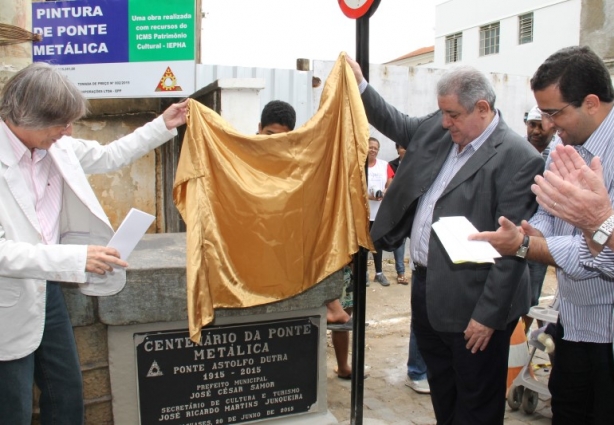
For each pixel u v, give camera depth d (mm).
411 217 2715
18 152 1923
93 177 4941
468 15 24484
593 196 1647
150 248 2932
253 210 2436
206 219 2375
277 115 3506
